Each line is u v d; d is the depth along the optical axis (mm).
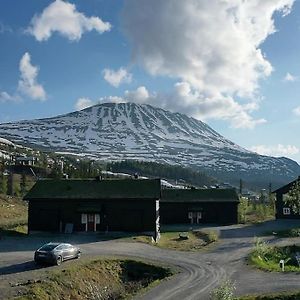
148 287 31516
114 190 60344
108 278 35188
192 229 69812
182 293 29609
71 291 30438
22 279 30062
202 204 80125
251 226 73375
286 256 47750
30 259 37844
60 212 59312
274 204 96312
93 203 59219
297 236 59969
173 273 36031
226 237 59781
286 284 32062
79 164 195375
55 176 121188
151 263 38875
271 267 39375
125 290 33969
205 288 30906
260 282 32719
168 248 48594
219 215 79688
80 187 61469
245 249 48906
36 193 60188
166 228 72062
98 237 54281
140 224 58312
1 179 106375
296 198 74875
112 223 58688
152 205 58531
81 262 36219
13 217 74812
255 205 105812
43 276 30969
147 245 49281
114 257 40094
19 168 134625
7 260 37375
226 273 35938
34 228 59188
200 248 49562
